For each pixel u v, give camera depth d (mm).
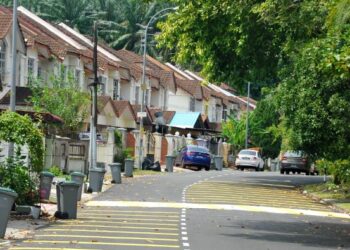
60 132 45312
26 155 26062
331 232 21938
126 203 28391
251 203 30656
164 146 64812
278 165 79188
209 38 35719
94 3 96500
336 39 18000
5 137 22406
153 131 71562
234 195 33875
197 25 34812
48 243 17141
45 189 25531
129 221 22422
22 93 44531
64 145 41688
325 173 44688
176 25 35688
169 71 83562
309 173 59500
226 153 82000
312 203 32719
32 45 48312
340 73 17453
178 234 19516
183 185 38250
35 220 21641
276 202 31891
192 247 17094
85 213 24562
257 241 18891
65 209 22547
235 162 71688
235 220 23953
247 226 22422
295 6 25812
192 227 21328
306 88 32219
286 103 34344
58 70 52344
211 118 93375
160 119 71562
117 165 38188
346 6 16938
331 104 29859
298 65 32469
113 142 47750
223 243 18109
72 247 16578
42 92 45562
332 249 18016
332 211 29625
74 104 45875
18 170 22328
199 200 30641
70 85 46938
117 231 19828
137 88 72812
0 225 17578
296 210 28984
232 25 33562
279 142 81375
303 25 26609
